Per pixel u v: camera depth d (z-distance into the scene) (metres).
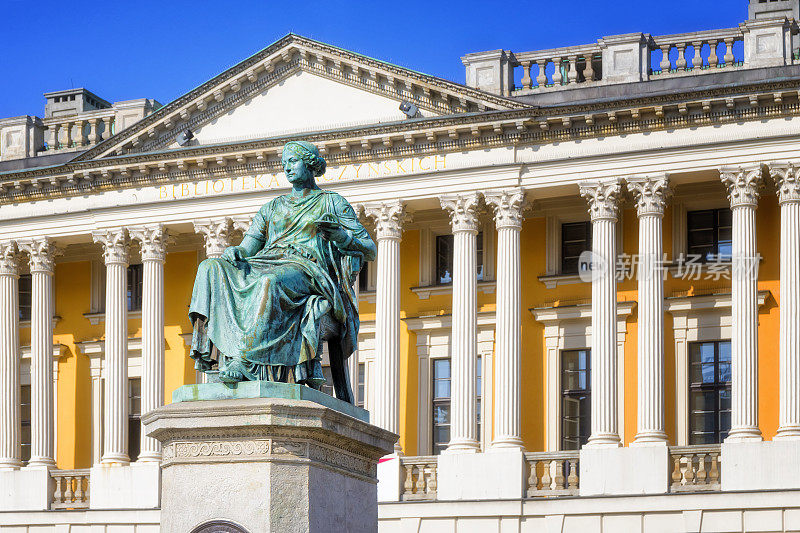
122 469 44.28
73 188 46.03
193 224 44.66
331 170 43.41
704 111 39.75
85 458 48.75
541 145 41.47
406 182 42.47
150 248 45.03
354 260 13.27
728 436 39.44
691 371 42.19
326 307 12.53
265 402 11.50
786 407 38.22
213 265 12.50
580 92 41.34
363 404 45.56
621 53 41.25
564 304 43.69
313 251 12.98
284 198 13.42
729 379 41.75
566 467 40.06
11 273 46.81
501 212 41.44
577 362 43.59
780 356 38.62
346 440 12.16
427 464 41.09
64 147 48.19
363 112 43.38
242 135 44.50
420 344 45.16
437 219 45.44
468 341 41.34
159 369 44.53
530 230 44.66
